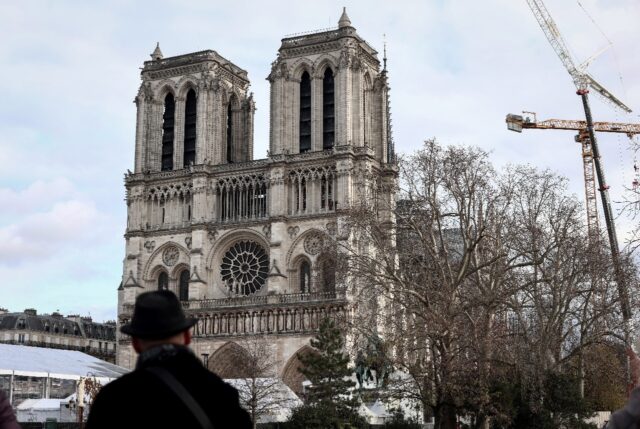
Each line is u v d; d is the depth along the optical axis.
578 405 85.19
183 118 173.50
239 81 180.88
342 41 160.25
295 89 164.38
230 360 156.62
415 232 91.12
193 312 158.88
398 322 87.19
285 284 155.75
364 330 91.38
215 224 163.88
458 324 80.62
